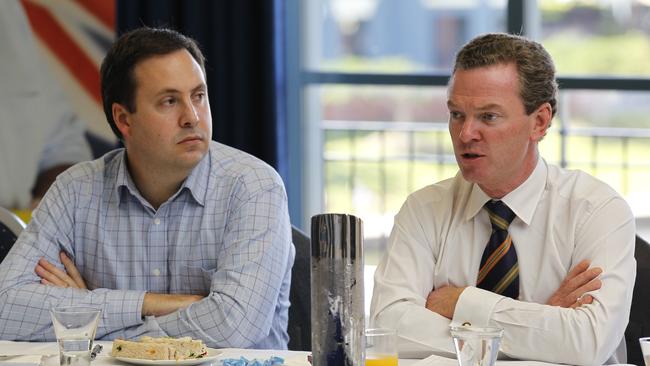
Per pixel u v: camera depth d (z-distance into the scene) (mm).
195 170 4363
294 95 8656
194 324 4008
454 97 3912
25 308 4129
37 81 8188
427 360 3447
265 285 4164
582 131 8680
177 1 8227
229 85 8195
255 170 4395
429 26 8852
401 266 4152
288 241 4355
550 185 4121
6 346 3879
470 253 4145
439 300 3980
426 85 8578
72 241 4449
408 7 8836
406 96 8812
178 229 4352
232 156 4484
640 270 4297
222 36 8164
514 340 3713
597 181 4148
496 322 3756
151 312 4086
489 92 3846
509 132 3891
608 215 4020
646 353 2947
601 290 3828
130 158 4367
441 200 4246
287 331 4684
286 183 8227
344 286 2568
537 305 3744
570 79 8406
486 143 3887
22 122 8203
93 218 4434
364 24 8820
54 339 4129
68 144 8188
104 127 8164
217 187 4371
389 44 8836
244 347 4066
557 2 8547
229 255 4199
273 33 8086
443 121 8812
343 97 8812
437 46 8867
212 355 3451
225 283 4117
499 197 4094
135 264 4379
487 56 3883
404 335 3871
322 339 2574
